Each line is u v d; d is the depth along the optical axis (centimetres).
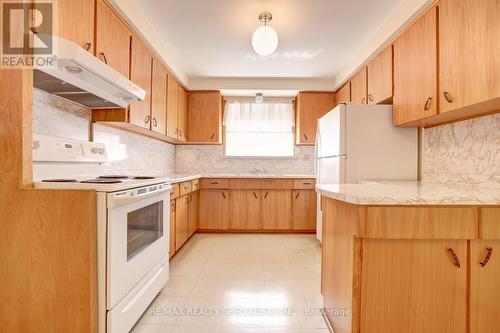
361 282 119
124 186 147
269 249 314
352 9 221
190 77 388
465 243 117
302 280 230
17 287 132
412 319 118
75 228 132
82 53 137
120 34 205
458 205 115
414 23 200
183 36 268
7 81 131
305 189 382
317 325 167
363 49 286
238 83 395
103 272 136
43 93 172
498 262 117
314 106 399
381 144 239
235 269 254
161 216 202
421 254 118
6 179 132
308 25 247
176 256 288
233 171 433
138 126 242
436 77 175
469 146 186
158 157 361
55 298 132
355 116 239
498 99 134
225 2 212
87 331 132
